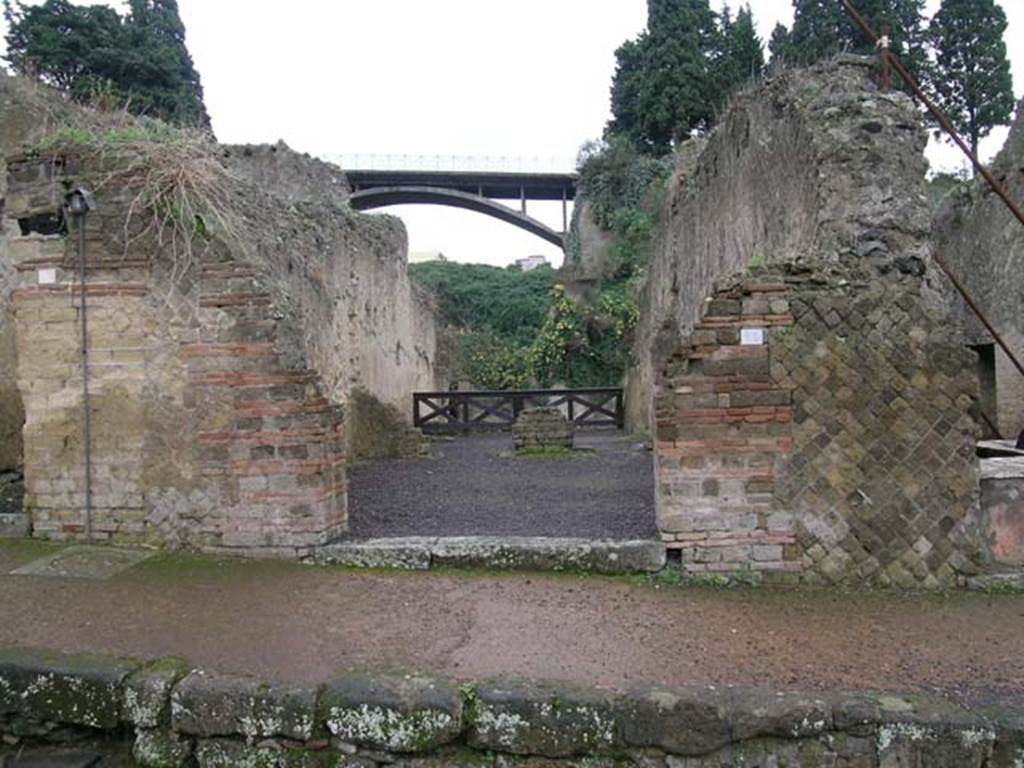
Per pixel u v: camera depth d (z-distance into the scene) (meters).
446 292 34.06
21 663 3.97
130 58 24.67
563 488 8.88
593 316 19.61
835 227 5.53
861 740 3.44
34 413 6.16
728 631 4.40
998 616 4.64
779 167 7.06
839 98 5.99
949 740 3.37
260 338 5.78
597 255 25.67
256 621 4.56
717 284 5.26
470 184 39.72
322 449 5.79
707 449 5.27
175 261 5.88
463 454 12.69
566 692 3.60
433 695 3.61
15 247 6.17
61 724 3.98
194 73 28.72
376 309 14.19
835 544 5.21
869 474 5.19
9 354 8.30
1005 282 9.23
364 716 3.62
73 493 6.11
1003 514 5.21
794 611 4.73
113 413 6.02
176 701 3.78
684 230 12.34
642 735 3.51
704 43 31.28
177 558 5.76
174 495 5.94
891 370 5.18
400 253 16.22
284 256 8.92
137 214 5.95
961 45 28.33
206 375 5.86
